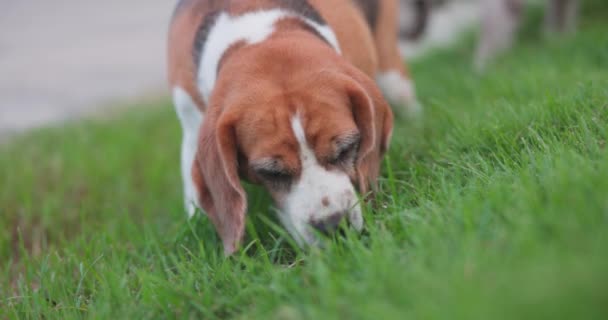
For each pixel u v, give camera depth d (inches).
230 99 61.3
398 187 64.6
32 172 84.7
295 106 60.4
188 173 68.6
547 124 64.2
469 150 65.1
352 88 61.1
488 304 51.3
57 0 204.1
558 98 66.4
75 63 150.1
